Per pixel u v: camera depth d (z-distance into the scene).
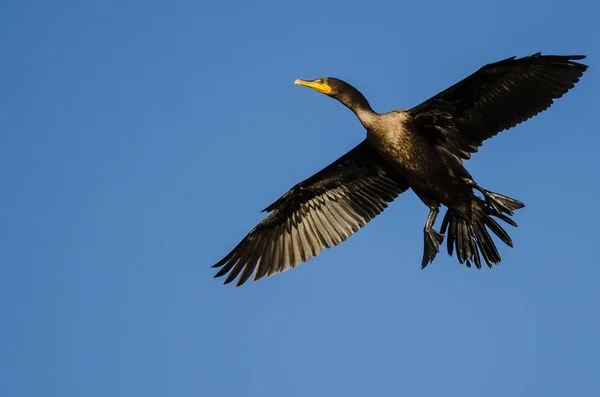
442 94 15.23
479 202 15.58
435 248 15.65
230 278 17.06
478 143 15.55
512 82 15.05
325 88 16.42
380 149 15.84
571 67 14.72
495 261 15.54
